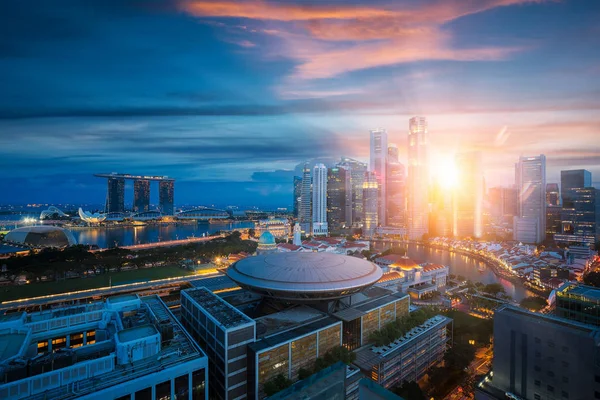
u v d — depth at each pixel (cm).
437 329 18425
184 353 12062
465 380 15788
